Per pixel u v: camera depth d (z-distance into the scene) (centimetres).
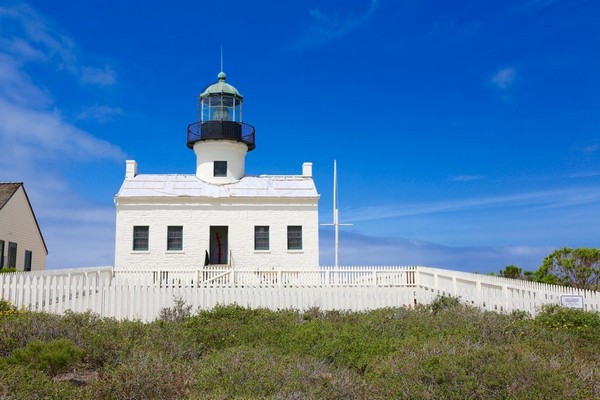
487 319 1226
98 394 709
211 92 3744
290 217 3381
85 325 1111
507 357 734
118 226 3284
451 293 2020
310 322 1280
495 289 1811
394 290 2433
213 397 671
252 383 722
